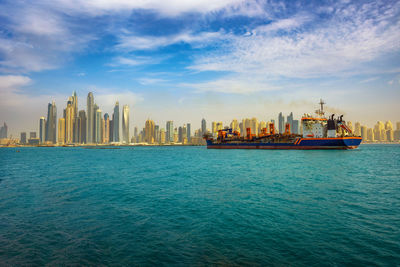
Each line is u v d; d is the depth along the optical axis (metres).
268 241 12.30
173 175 39.44
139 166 56.97
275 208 18.45
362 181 30.97
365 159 66.06
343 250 11.16
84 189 27.88
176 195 23.81
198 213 17.48
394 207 18.52
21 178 38.41
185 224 15.13
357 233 13.21
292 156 79.56
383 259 10.26
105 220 16.20
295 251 11.12
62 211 18.62
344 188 26.38
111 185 30.42
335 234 13.09
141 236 13.23
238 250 11.30
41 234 13.73
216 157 85.88
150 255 10.90
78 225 15.26
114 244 12.21
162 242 12.35
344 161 60.09
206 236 13.09
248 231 13.73
